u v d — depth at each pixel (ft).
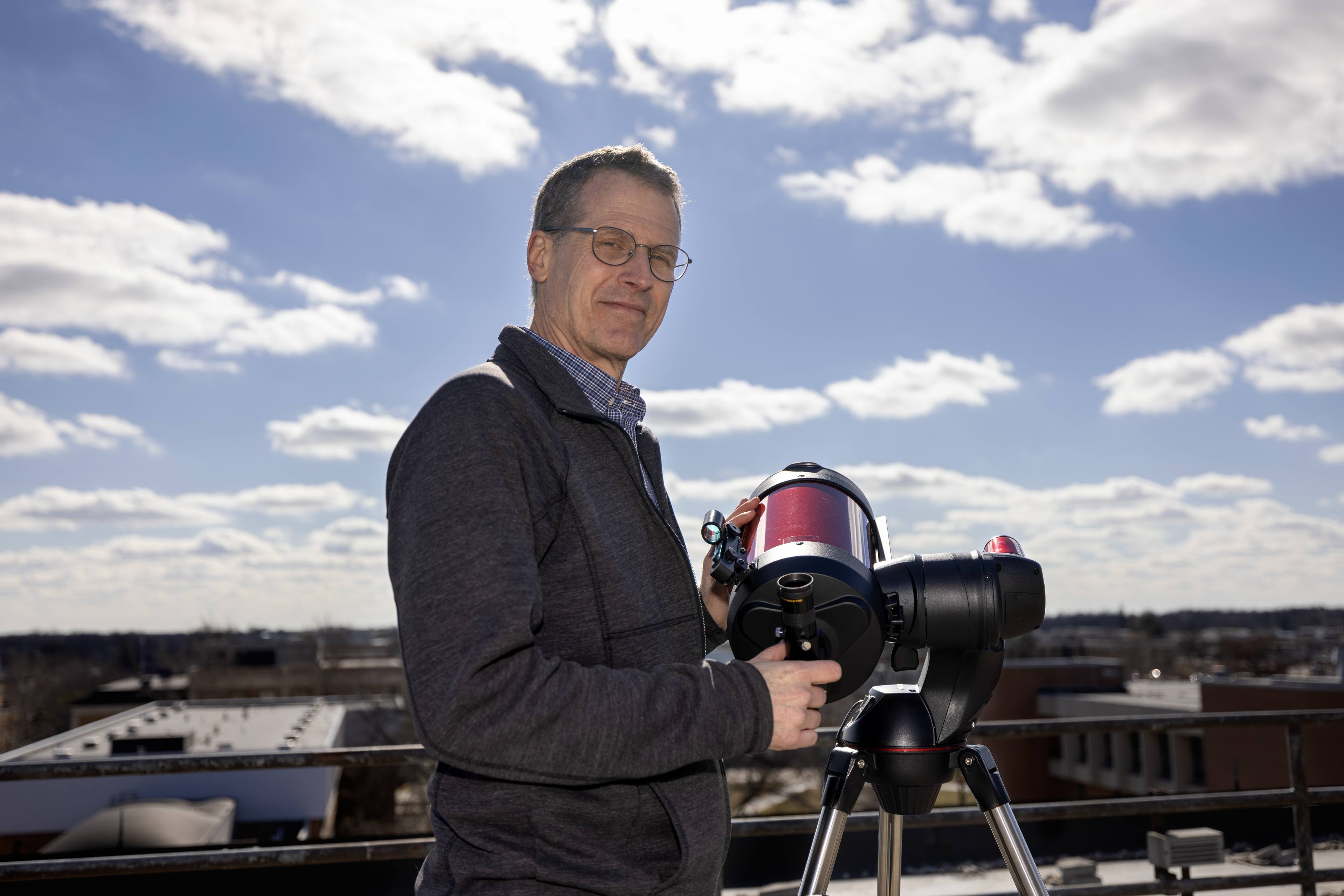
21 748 109.91
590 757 3.22
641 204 4.50
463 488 3.47
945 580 4.33
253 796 92.32
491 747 3.15
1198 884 8.98
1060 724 8.87
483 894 3.49
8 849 89.92
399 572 3.55
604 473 4.06
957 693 4.54
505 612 3.25
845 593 4.01
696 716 3.39
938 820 8.61
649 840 3.77
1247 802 9.14
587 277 4.43
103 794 92.27
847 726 4.85
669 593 4.13
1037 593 4.47
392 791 87.86
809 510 4.43
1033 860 4.47
